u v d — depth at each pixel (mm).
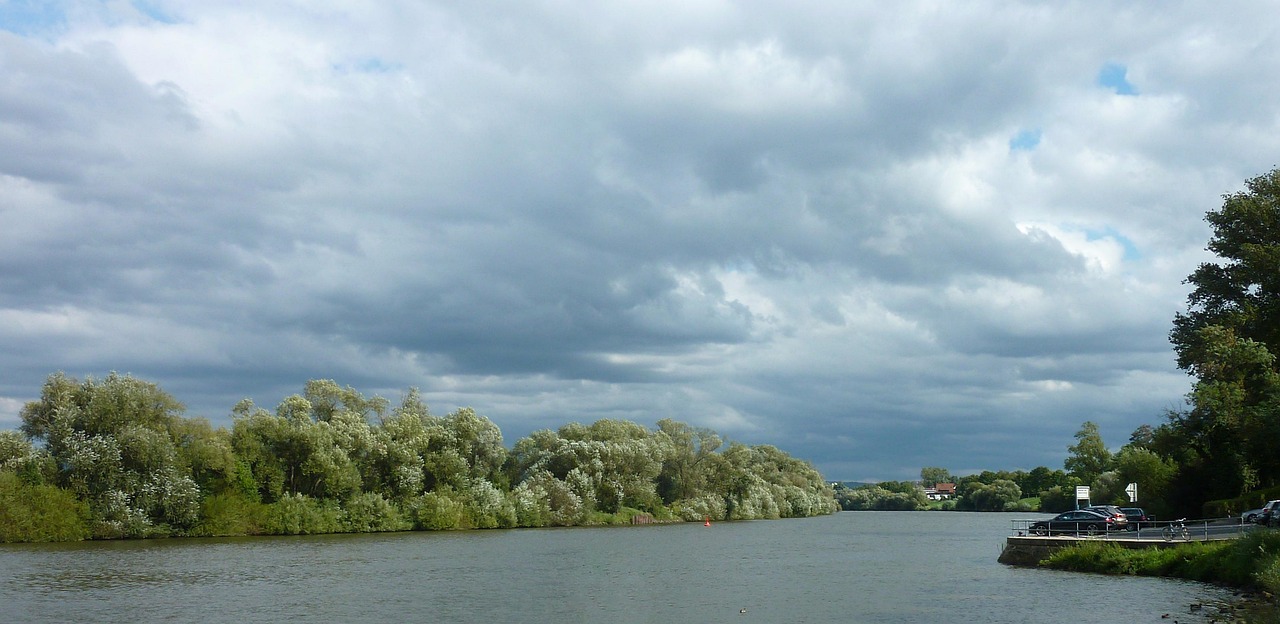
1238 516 81062
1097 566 66625
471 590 63031
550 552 96500
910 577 71250
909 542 120688
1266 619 38781
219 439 109438
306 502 116250
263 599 57719
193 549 92438
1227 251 90188
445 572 74688
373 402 131000
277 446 118250
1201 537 66375
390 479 129125
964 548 108000
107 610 52875
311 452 117188
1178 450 101875
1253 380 84250
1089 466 166125
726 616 51438
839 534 143000
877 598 58219
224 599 57625
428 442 134625
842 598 58469
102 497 97750
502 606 55469
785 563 85375
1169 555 61938
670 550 101312
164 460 101750
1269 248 83812
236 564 78438
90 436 99688
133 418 102062
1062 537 75188
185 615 51375
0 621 49219
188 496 102688
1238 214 88188
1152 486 116438
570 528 145000
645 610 53844
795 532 147125
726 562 86188
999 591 58812
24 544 92812
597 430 171125
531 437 163500
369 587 64250
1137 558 64250
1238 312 87500
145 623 48719
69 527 94875
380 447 125438
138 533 98938
